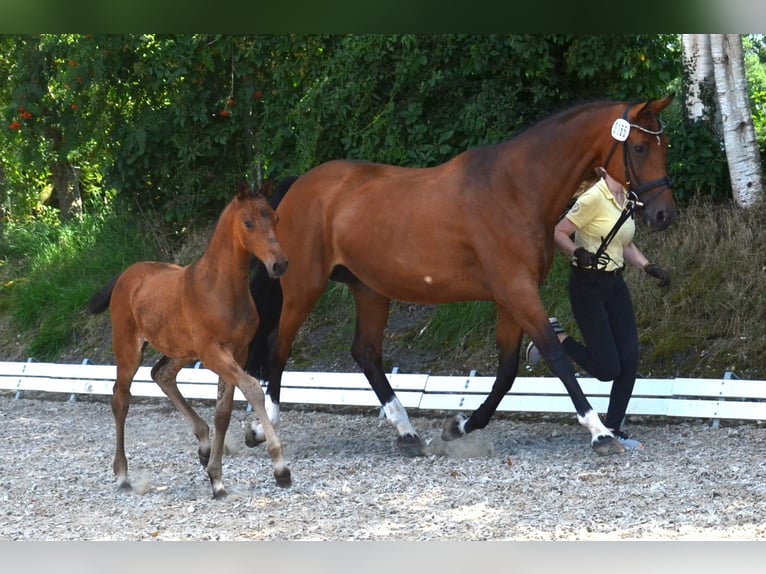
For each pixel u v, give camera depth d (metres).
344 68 12.46
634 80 12.01
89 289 13.70
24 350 13.48
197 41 13.69
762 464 6.89
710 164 11.06
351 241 7.91
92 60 13.85
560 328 7.75
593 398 8.91
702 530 5.35
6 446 8.85
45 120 14.83
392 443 8.53
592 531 5.41
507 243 7.27
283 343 8.38
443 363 10.62
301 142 12.68
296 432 9.23
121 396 6.98
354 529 5.66
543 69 11.88
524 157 7.34
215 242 6.35
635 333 7.68
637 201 7.16
